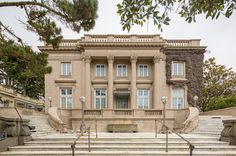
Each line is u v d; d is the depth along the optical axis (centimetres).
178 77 3781
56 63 3759
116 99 3834
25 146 1284
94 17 1269
